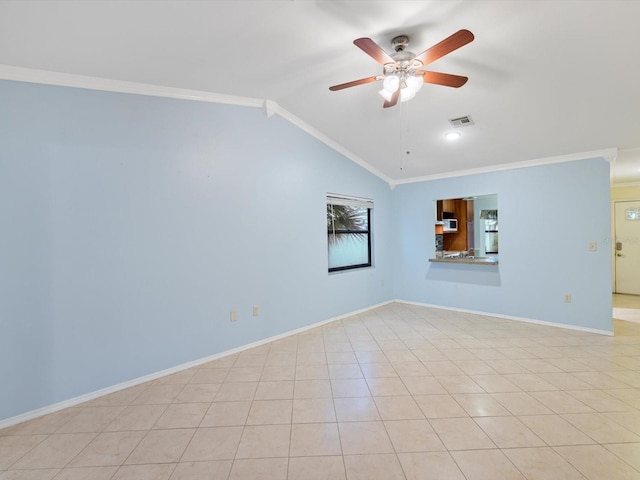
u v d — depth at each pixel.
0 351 2.14
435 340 3.65
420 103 3.14
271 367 3.00
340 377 2.78
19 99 2.21
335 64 2.63
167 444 1.93
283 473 1.69
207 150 3.11
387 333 3.92
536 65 2.45
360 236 5.13
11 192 2.18
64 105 2.37
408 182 5.41
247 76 2.79
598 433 1.97
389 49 2.34
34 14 1.82
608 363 2.97
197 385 2.67
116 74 2.51
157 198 2.81
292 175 3.86
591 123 3.21
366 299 5.02
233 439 1.97
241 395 2.50
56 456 1.84
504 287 4.47
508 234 4.41
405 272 5.51
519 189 4.30
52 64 2.25
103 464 1.78
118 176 2.61
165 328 2.86
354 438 1.96
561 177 3.99
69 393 2.39
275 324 3.70
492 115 3.25
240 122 3.35
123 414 2.26
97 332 2.51
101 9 1.84
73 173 2.41
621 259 6.00
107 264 2.56
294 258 3.91
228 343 3.29
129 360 2.67
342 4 1.91
